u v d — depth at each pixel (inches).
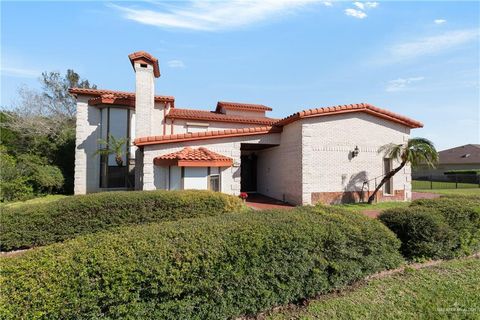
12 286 89.4
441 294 158.9
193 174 430.6
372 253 166.1
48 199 511.5
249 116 829.2
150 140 430.0
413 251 203.3
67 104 1044.5
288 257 134.6
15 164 551.2
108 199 284.2
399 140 532.1
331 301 148.1
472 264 203.9
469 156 1536.7
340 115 488.7
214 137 472.4
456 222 216.1
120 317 99.9
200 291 114.3
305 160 459.8
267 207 462.3
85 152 568.7
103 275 98.3
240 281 121.4
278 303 135.4
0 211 252.4
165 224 148.3
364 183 498.9
